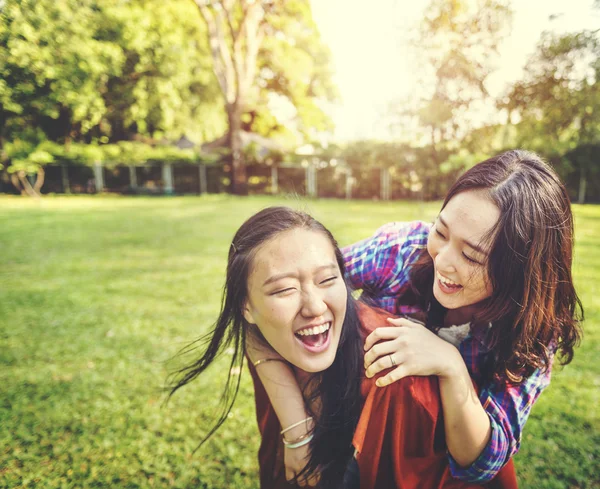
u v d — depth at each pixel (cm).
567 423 280
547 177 121
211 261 725
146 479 241
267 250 117
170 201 1948
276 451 143
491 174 120
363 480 124
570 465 245
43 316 475
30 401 313
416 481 126
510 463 150
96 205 1753
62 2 1689
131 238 951
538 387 136
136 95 2405
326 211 1420
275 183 2291
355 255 168
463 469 127
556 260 122
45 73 1653
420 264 148
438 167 1628
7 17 1527
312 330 116
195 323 450
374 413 119
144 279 617
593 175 1464
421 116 1410
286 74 2994
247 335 139
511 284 119
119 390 325
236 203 1811
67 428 284
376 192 2088
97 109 2114
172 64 2438
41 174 2159
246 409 300
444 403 118
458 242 119
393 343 119
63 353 387
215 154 2436
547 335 129
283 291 114
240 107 2258
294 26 2700
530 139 1161
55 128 2298
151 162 2359
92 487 236
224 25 2605
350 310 130
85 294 550
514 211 114
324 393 126
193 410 300
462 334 138
